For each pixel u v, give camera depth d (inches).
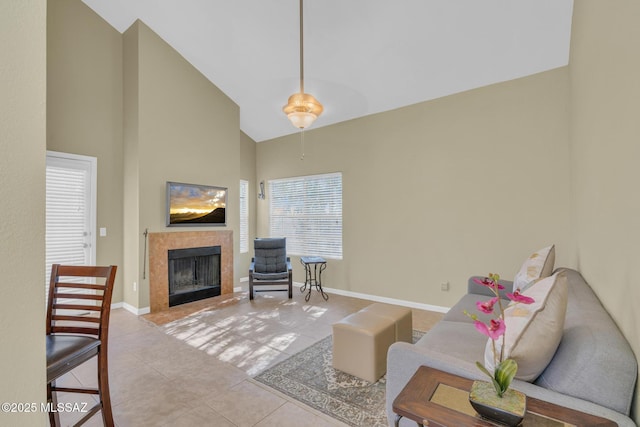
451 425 38.4
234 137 200.1
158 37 162.9
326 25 129.9
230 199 197.0
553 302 47.4
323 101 176.2
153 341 119.4
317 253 205.3
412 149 162.4
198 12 144.4
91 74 156.4
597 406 40.8
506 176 136.4
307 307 163.8
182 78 172.6
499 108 137.8
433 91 150.4
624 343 42.4
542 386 46.7
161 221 163.0
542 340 45.6
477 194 143.6
